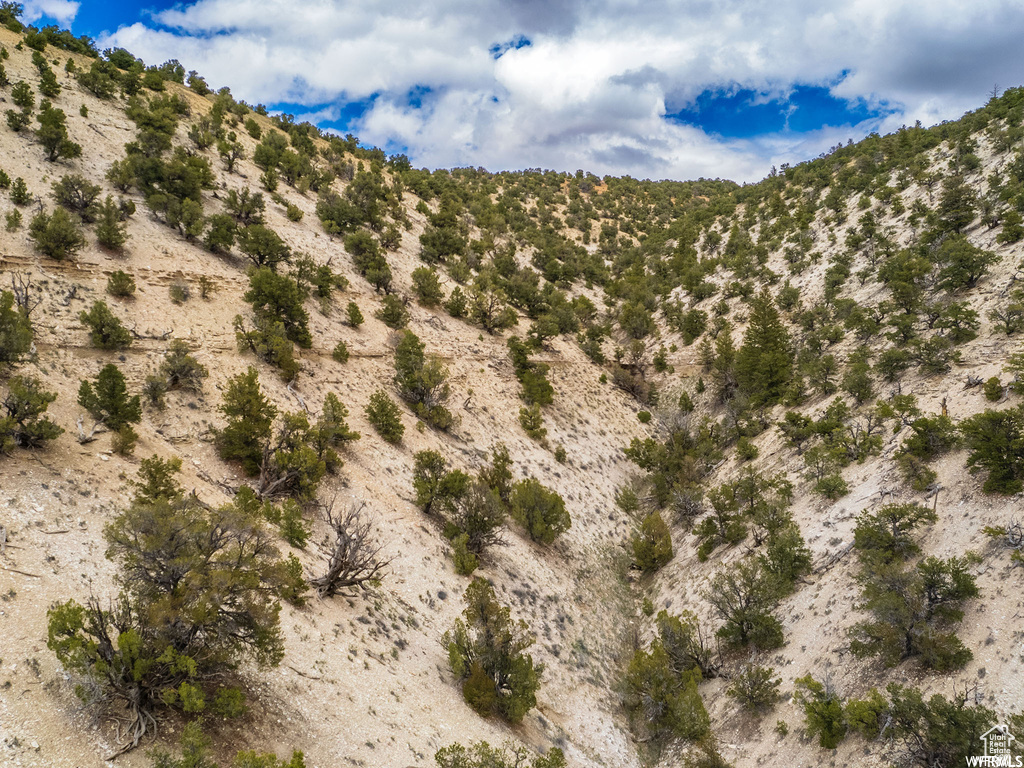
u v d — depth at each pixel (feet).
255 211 181.57
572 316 249.55
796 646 89.81
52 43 221.87
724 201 464.24
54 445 71.15
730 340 229.45
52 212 121.08
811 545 105.91
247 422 92.94
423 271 205.05
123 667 41.52
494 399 178.40
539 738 77.05
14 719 38.37
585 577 127.44
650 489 177.27
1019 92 288.30
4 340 75.00
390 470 118.32
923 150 299.38
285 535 80.28
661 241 398.21
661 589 127.13
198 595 45.68
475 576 104.22
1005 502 85.97
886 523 91.97
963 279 157.79
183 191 162.20
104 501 66.28
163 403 95.55
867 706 68.64
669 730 88.89
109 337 98.68
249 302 136.98
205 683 50.19
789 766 72.95
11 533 54.03
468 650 79.25
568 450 176.86
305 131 333.01
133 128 185.26
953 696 67.00
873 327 167.84
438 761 54.49
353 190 248.93
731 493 127.34
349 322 162.50
